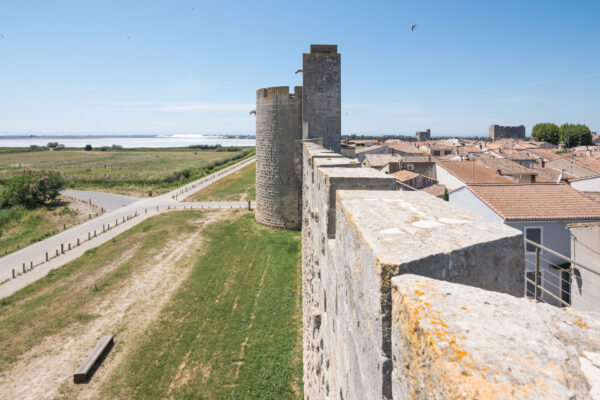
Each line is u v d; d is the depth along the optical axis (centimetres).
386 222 228
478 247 180
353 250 238
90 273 1944
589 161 3906
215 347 1238
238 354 1195
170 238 2588
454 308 125
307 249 1043
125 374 1111
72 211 3706
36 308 1546
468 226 214
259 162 2922
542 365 94
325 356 502
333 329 388
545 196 1379
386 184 417
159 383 1068
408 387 129
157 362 1165
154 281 1819
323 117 2238
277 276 1841
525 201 1338
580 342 105
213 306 1534
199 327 1370
